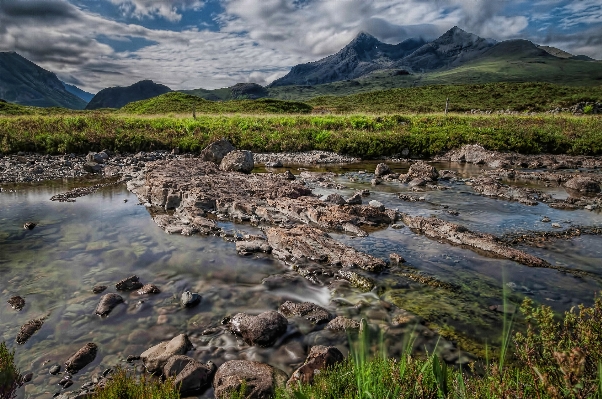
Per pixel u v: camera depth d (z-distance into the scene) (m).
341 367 4.50
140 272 8.51
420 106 73.38
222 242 10.52
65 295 7.38
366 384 3.17
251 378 4.77
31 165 22.00
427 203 14.98
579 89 81.31
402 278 8.33
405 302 7.26
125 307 6.96
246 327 6.04
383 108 71.81
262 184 16.06
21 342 5.85
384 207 13.59
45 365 5.32
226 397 4.43
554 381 3.09
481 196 16.27
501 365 3.17
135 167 21.95
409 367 3.61
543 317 3.69
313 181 19.52
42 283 7.88
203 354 5.64
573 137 31.42
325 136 31.75
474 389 3.56
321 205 12.93
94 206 14.19
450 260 9.32
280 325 6.14
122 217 12.78
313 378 4.59
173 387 4.50
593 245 10.34
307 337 6.12
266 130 34.16
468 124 38.03
